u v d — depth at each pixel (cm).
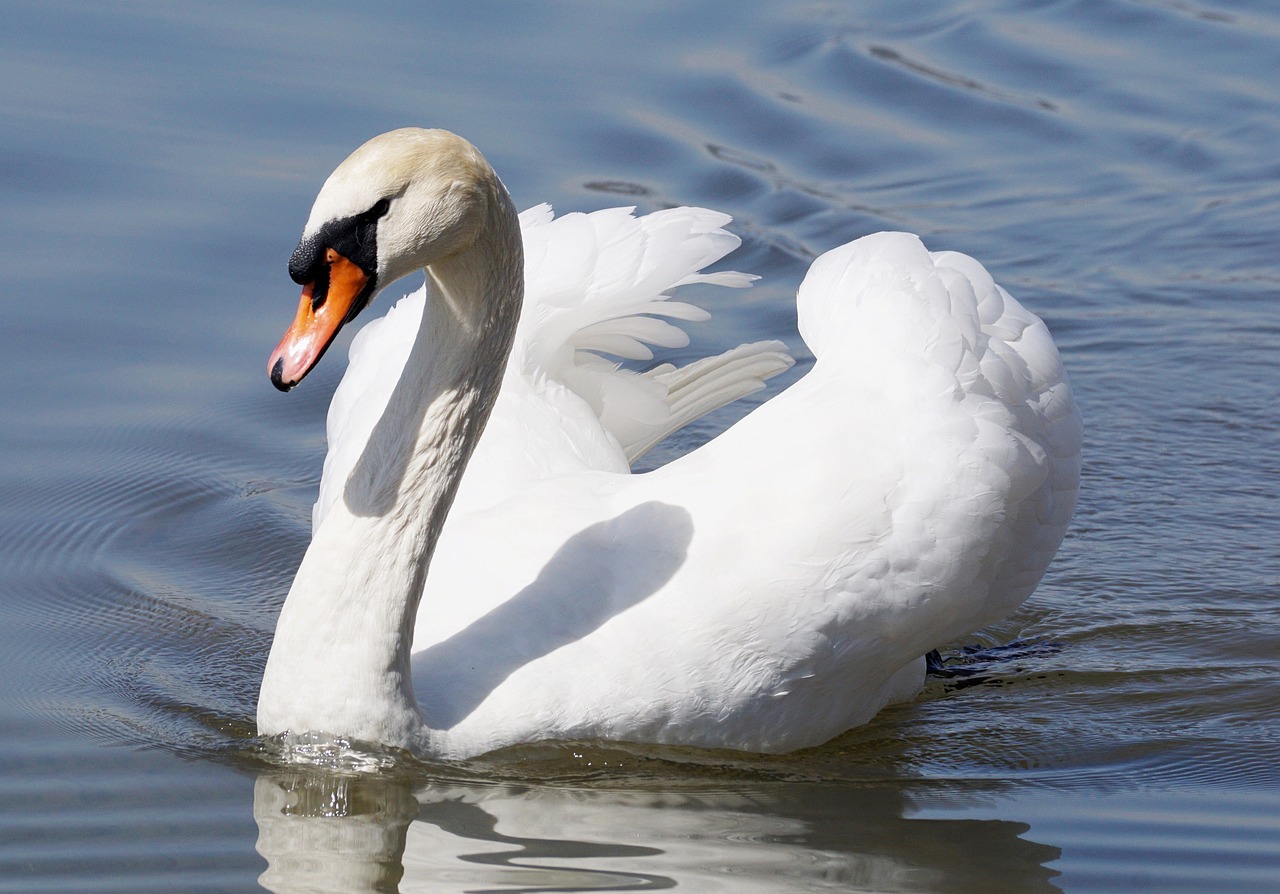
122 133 1841
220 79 1962
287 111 1908
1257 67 2247
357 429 1160
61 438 1430
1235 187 1980
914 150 2019
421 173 895
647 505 1056
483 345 962
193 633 1200
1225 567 1349
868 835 938
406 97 1961
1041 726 1116
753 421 1088
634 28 2214
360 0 2198
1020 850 923
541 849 902
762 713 1037
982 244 1848
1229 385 1634
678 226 1246
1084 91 2175
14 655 1151
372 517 970
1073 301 1769
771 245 1816
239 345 1570
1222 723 1118
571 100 2006
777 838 929
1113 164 2019
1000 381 1105
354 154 898
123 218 1709
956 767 1048
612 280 1225
